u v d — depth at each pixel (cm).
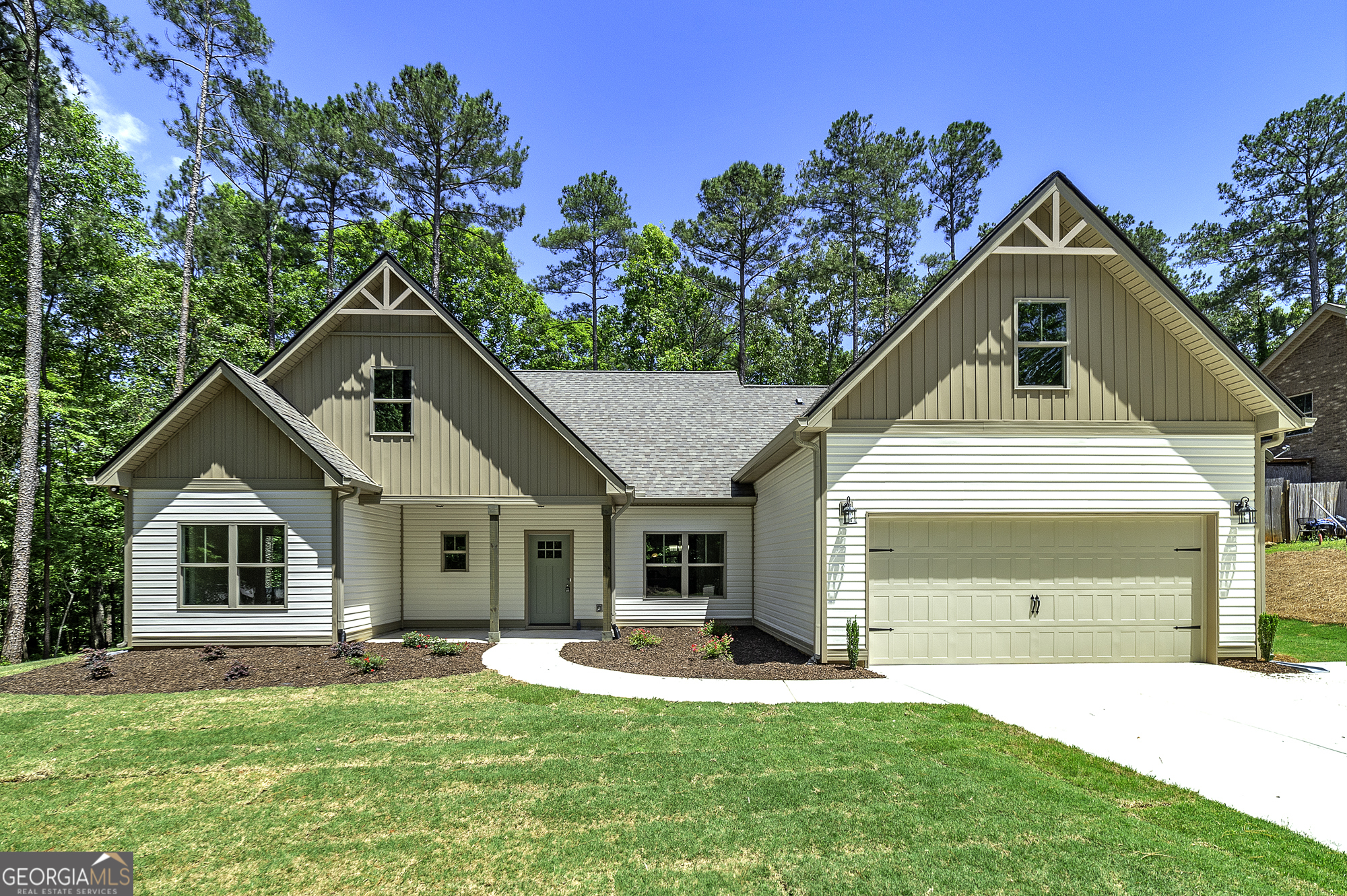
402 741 684
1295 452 2434
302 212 2947
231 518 1241
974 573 1091
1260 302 3872
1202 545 1112
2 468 1809
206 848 461
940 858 437
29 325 1622
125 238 2336
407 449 1373
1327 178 3209
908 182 3525
